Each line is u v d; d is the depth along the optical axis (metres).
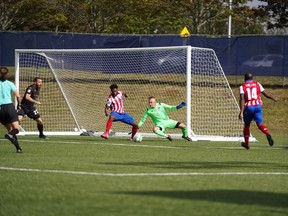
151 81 60.66
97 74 59.72
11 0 90.81
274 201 20.73
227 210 19.02
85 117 57.22
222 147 41.38
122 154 35.03
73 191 21.91
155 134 49.88
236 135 53.75
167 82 60.31
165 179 24.80
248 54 64.94
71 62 58.62
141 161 31.39
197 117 56.19
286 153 37.50
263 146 42.97
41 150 37.00
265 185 24.02
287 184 24.48
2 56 69.69
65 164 29.58
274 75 64.50
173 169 28.14
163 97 59.47
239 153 37.06
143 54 60.97
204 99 57.31
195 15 90.25
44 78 62.06
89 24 94.69
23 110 46.53
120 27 96.19
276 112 62.12
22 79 62.69
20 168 28.03
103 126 55.66
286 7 73.19
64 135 51.47
